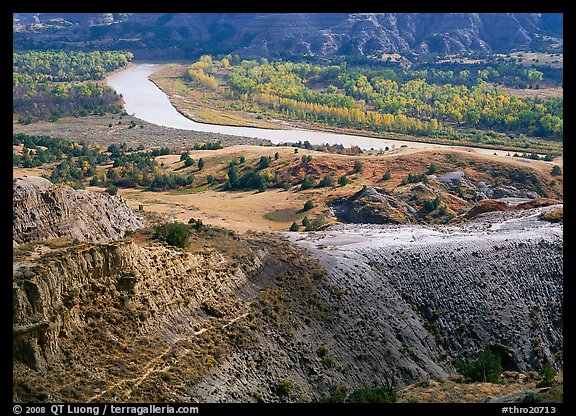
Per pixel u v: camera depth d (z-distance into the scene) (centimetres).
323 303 5878
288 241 6912
